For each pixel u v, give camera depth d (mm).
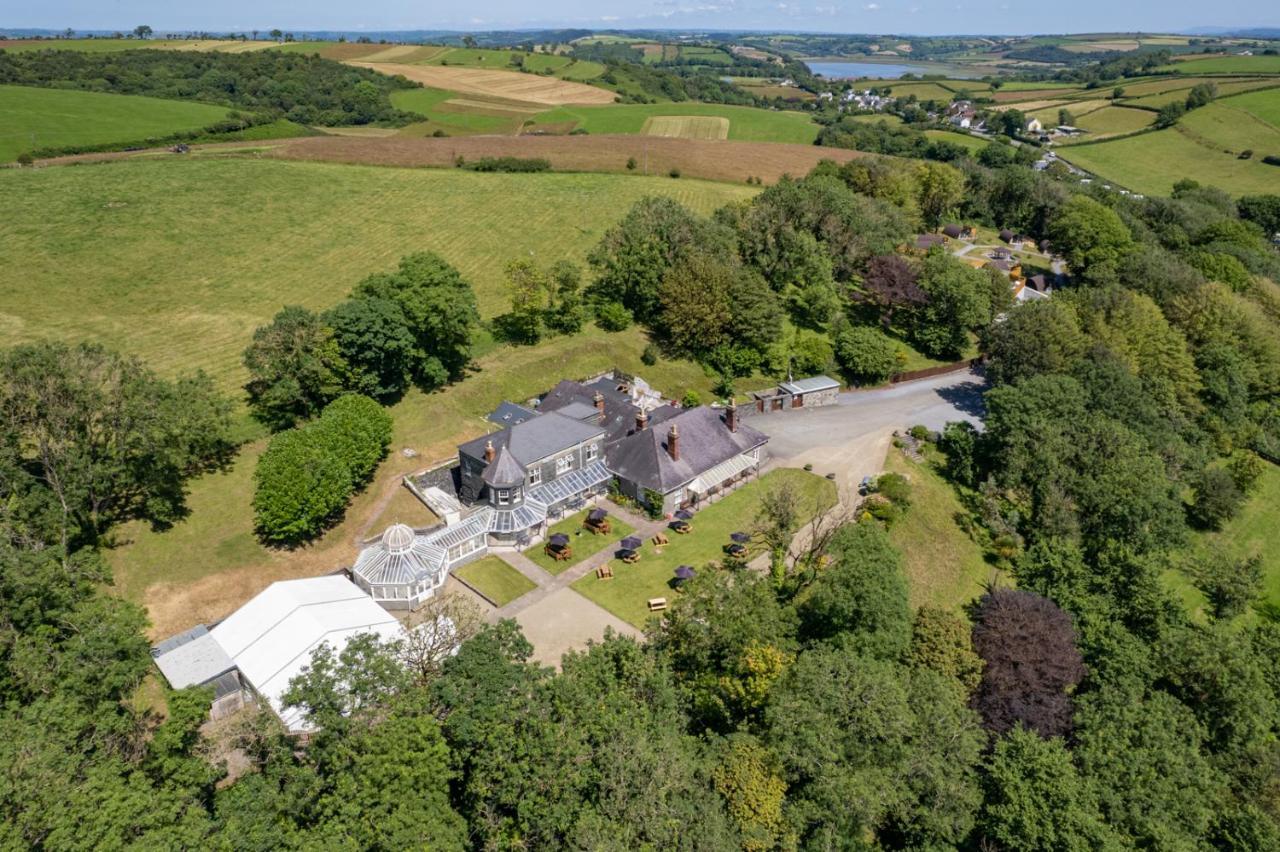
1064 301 127375
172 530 72062
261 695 53281
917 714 52250
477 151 196000
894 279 131625
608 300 126188
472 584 71625
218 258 129625
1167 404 108000
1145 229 178500
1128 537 83000
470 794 42062
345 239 143000
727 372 115562
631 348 119000
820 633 62906
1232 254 164625
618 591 71625
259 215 146500
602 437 86438
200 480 78500
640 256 122188
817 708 48125
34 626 45250
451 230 151875
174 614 64625
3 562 45438
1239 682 62469
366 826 35812
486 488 78938
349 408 81188
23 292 109875
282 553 72312
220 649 58094
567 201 170000
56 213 133125
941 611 64312
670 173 191500
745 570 60312
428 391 100625
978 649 63906
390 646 45469
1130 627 72312
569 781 39750
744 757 45031
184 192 149250
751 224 134750
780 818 43656
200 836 34344
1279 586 91312
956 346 131875
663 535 80250
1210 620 79188
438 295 97312
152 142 178125
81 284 114625
